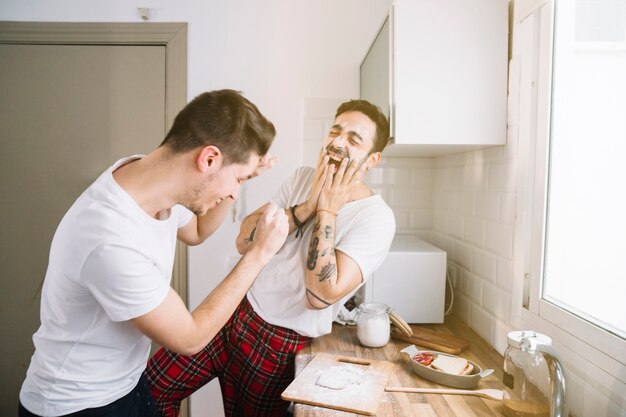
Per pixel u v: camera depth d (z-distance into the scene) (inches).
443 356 49.1
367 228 51.7
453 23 52.6
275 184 84.8
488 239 59.0
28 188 86.5
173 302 34.9
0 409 88.8
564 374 33.4
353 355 52.9
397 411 39.7
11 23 83.7
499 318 55.4
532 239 48.3
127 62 84.8
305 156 85.0
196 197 37.0
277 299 53.8
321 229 50.0
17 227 86.9
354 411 39.1
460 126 53.3
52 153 86.2
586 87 41.9
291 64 84.4
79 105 85.6
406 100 53.0
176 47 83.9
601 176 39.6
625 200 37.1
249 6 83.8
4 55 84.7
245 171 37.4
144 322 33.4
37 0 83.9
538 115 46.8
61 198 86.7
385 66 59.1
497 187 56.3
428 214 84.5
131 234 33.6
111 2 83.9
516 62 51.1
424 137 53.2
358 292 68.6
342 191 51.5
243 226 59.5
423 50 52.8
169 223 39.2
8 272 87.3
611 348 35.9
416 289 64.6
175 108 84.4
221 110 34.4
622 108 37.8
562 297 44.4
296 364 49.7
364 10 83.8
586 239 41.2
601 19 40.6
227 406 57.1
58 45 84.8
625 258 36.8
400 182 84.2
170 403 57.1
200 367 56.5
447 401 41.7
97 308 35.8
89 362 37.0
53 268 35.3
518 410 37.5
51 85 85.3
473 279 64.3
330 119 84.7
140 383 44.9
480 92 53.1
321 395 41.5
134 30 83.8
